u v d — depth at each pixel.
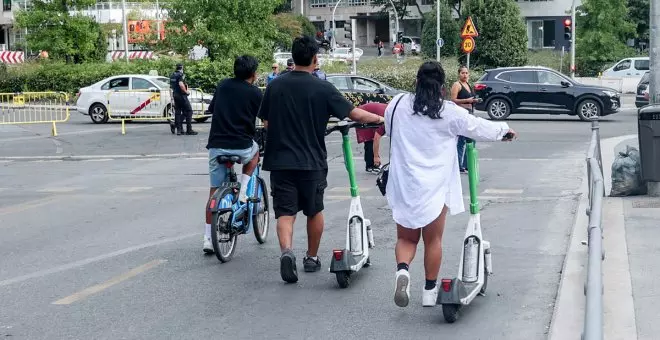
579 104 27.98
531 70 28.50
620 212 10.84
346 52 66.12
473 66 52.75
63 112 35.97
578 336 6.18
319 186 7.91
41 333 6.61
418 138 6.45
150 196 13.66
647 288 7.23
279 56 54.84
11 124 29.97
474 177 6.97
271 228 10.80
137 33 55.91
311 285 7.97
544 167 16.38
